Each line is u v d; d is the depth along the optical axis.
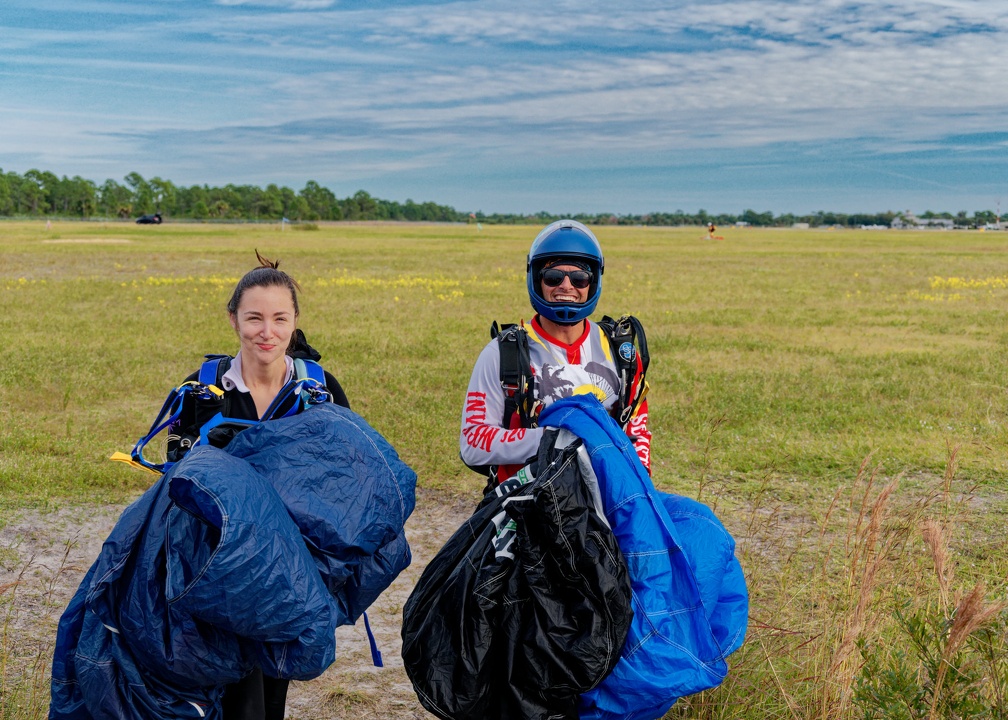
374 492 2.42
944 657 2.92
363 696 3.78
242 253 38.69
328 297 20.42
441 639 2.41
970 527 5.65
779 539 5.45
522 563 2.38
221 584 2.09
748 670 3.54
